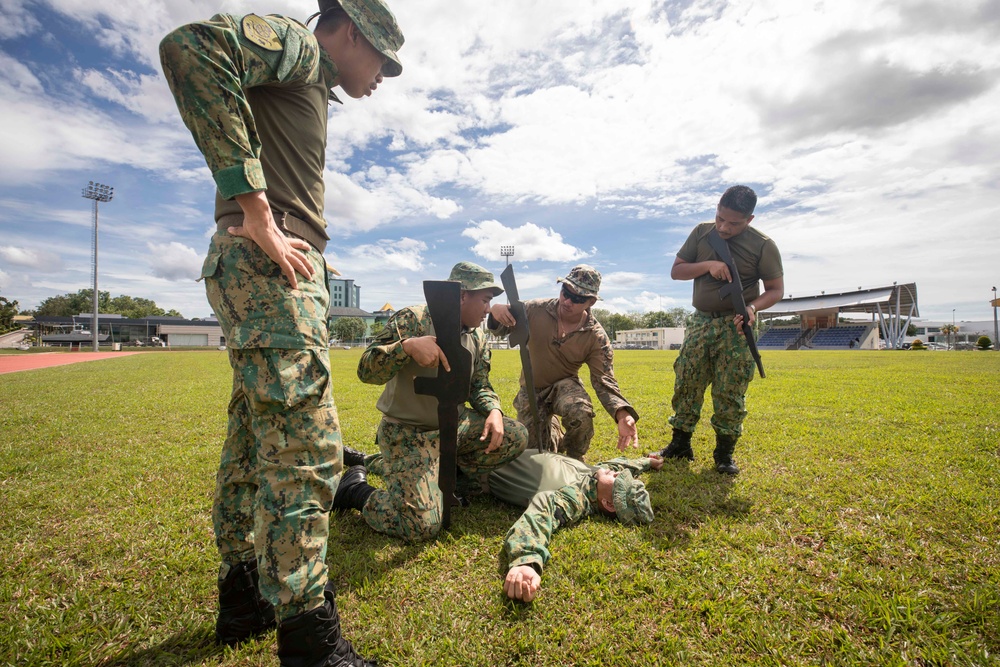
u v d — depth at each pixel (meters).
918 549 2.30
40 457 4.10
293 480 1.46
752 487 3.21
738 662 1.62
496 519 2.81
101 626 1.82
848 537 2.42
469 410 3.06
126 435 4.97
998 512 2.68
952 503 2.84
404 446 2.73
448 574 2.18
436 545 2.45
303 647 1.43
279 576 1.42
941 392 7.62
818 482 3.26
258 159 1.38
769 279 3.70
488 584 2.08
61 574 2.19
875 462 3.68
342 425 5.32
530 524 2.34
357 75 1.78
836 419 5.41
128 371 14.59
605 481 2.76
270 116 1.55
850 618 1.83
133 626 1.84
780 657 1.63
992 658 1.60
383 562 2.29
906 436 4.52
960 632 1.74
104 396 8.18
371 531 2.64
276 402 1.44
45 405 7.11
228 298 1.45
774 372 12.17
